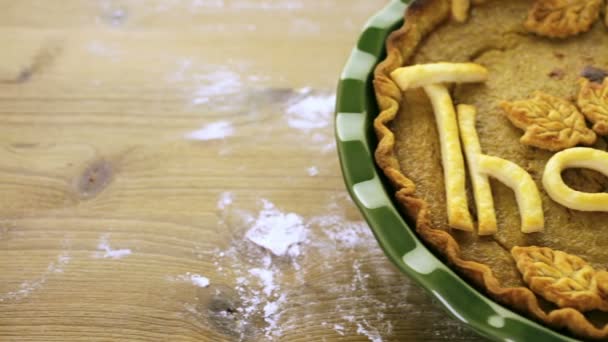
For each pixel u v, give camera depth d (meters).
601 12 0.85
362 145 0.78
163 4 1.00
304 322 0.79
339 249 0.83
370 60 0.83
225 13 0.99
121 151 0.89
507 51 0.85
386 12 0.86
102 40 0.97
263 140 0.90
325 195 0.86
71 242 0.83
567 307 0.73
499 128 0.81
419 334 0.78
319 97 0.93
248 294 0.81
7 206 0.85
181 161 0.88
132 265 0.82
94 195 0.86
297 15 0.99
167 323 0.79
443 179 0.79
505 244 0.76
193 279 0.81
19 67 0.95
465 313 0.72
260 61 0.95
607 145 0.79
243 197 0.86
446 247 0.75
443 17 0.86
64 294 0.81
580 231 0.76
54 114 0.91
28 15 0.99
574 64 0.83
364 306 0.80
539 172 0.79
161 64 0.95
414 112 0.81
